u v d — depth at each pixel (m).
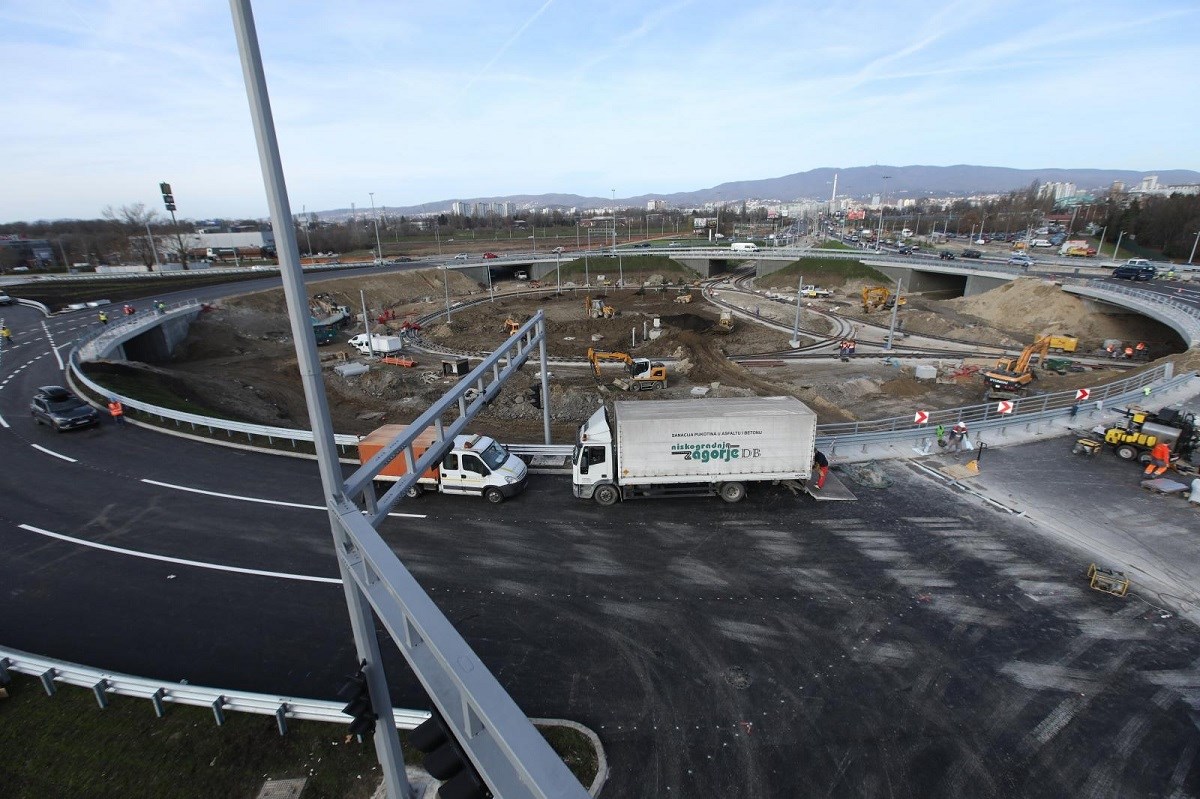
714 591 15.84
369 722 8.36
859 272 93.00
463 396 13.40
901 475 22.00
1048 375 45.62
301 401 43.41
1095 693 12.27
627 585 16.19
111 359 40.88
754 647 13.82
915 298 81.44
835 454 23.75
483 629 14.66
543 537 18.61
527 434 32.81
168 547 18.34
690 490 20.44
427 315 78.94
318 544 18.55
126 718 11.73
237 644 14.27
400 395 43.91
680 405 20.72
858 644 13.80
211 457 24.81
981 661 13.19
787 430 19.39
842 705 12.16
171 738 11.29
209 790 10.34
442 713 5.02
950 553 17.17
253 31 6.18
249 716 11.79
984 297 70.44
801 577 16.30
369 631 8.28
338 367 49.41
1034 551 17.16
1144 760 10.80
